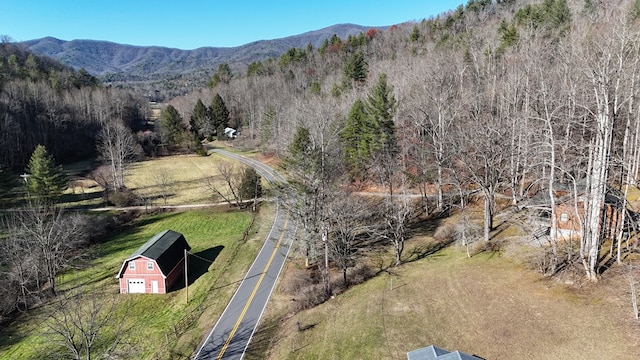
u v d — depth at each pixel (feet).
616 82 99.86
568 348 78.33
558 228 124.16
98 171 274.98
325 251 130.11
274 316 121.60
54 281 152.56
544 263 105.70
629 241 110.22
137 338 119.34
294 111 277.03
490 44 243.19
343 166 188.55
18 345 120.37
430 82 218.79
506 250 122.72
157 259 145.38
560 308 90.27
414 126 202.69
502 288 103.45
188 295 142.51
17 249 150.20
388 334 94.68
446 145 169.89
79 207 232.32
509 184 151.12
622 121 138.41
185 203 239.91
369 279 127.65
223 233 197.16
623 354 73.41
